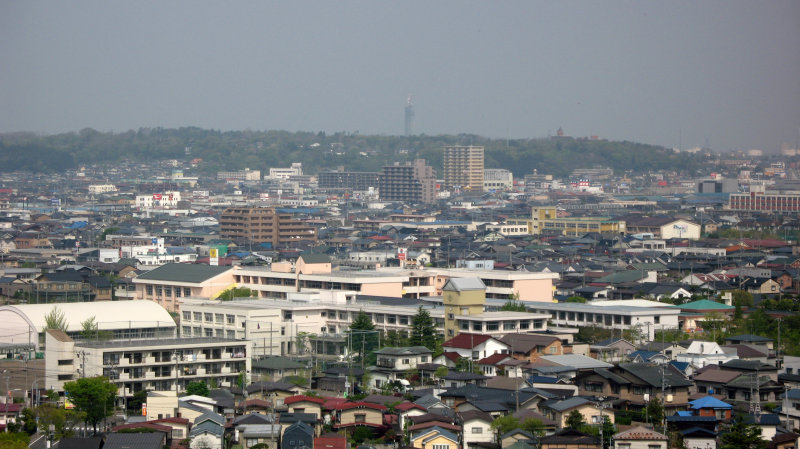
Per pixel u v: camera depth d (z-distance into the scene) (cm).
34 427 17062
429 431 15800
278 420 16525
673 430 16300
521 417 16425
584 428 16012
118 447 15188
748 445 15262
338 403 17412
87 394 17638
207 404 17775
